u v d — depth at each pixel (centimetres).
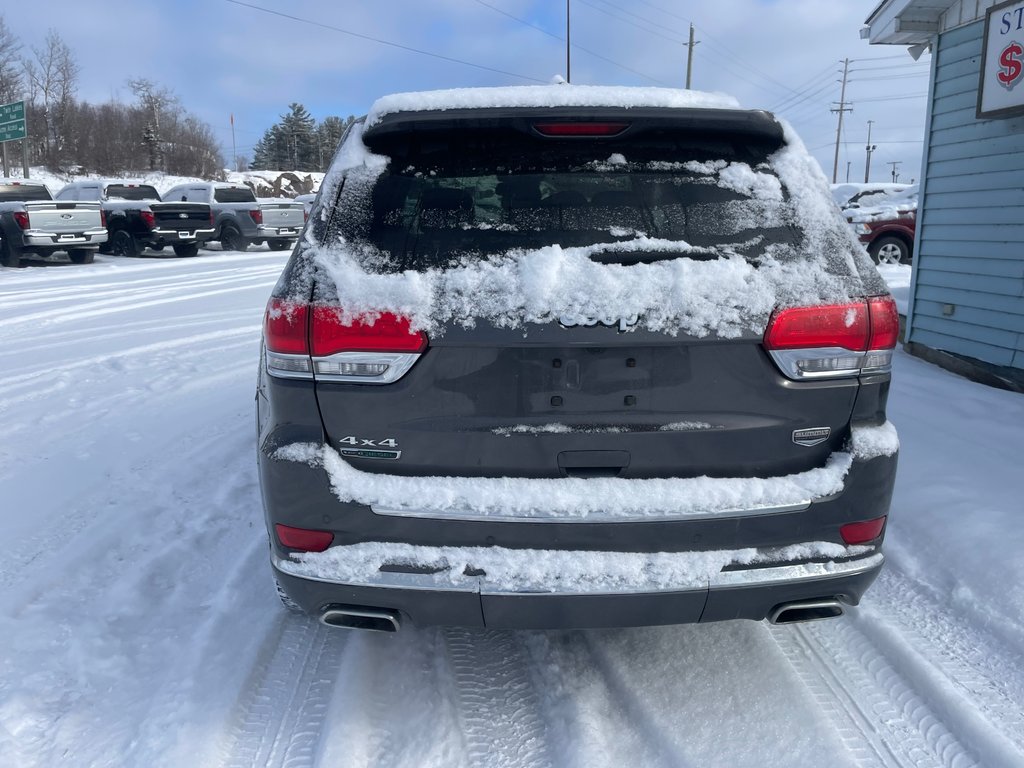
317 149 8944
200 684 251
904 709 244
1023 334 602
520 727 237
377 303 208
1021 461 418
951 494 377
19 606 297
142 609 299
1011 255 609
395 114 228
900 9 679
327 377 212
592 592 210
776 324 211
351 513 213
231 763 221
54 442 493
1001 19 582
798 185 230
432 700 249
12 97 4797
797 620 233
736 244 217
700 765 221
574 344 206
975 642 275
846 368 217
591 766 216
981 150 638
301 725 237
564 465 212
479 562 211
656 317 206
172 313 1041
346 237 220
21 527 366
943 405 536
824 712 242
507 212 220
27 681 254
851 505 219
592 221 218
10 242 1591
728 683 257
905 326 768
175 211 1888
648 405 210
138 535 360
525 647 279
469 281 209
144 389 632
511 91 231
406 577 213
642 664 268
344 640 281
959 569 317
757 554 215
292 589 224
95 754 224
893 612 296
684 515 210
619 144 230
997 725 232
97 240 1702
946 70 679
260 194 5678
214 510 388
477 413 210
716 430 212
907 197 1536
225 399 599
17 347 808
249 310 1072
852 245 227
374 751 226
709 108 227
